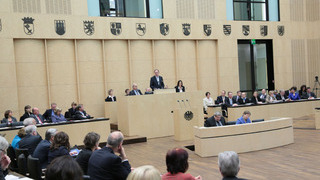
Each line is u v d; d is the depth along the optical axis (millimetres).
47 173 2035
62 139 4977
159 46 14883
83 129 9328
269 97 14234
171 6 14922
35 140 6023
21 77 12203
